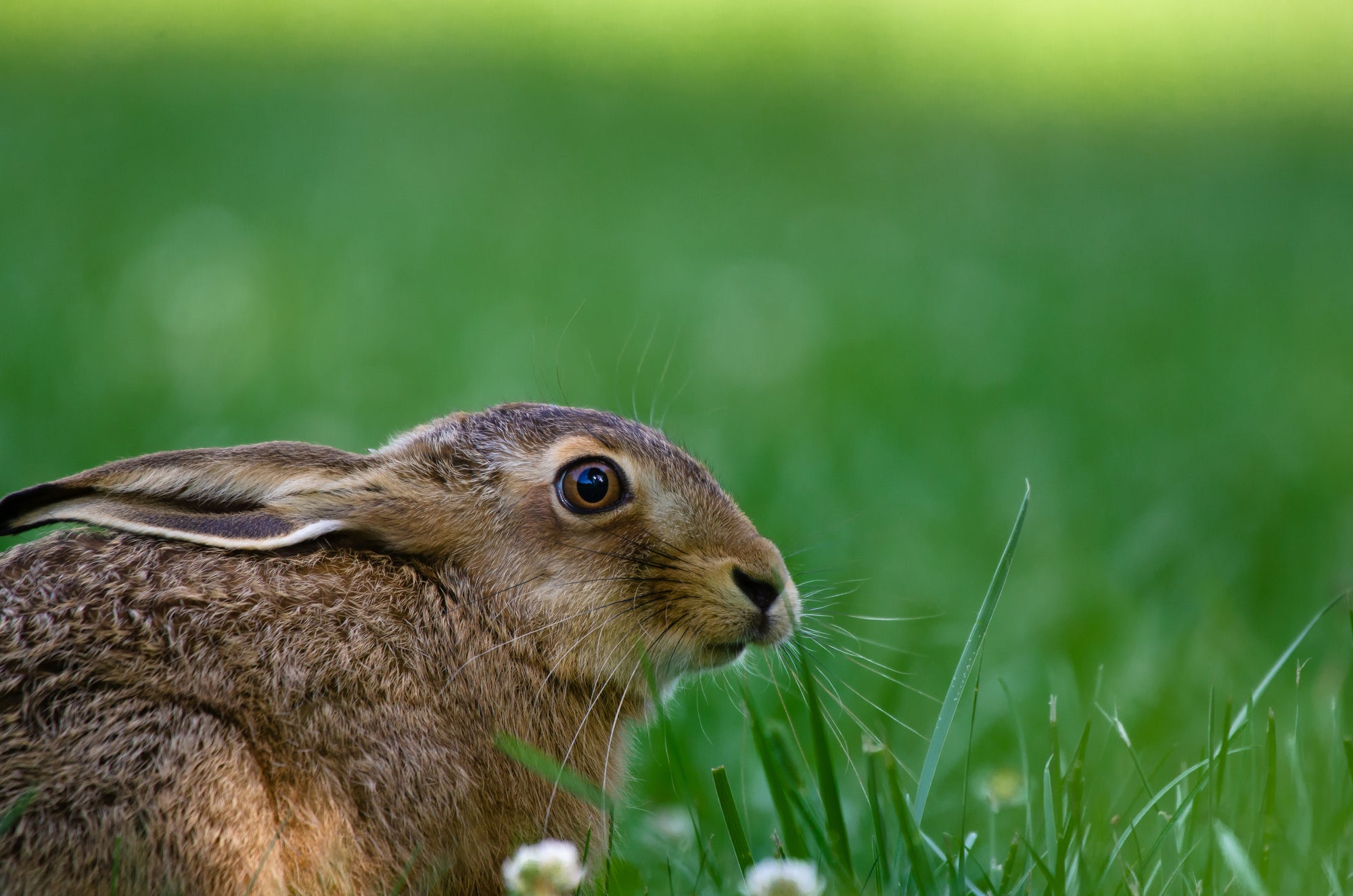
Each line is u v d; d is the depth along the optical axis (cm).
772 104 3111
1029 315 1750
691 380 1469
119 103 2661
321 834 552
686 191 2348
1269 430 1359
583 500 658
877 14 4119
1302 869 614
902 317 1711
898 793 586
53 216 1888
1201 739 816
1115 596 991
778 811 602
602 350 1532
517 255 1889
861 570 1042
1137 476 1255
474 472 663
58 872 495
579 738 655
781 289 1798
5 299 1552
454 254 1867
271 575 596
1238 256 2103
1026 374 1533
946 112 3127
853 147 2752
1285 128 3058
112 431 1255
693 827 682
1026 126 3020
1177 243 2172
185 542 594
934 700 845
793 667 727
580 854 639
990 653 940
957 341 1633
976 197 2434
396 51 3391
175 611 561
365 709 575
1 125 2445
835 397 1434
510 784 619
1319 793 684
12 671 525
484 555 650
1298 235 2227
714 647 680
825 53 3659
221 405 1334
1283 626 1004
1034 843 663
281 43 3397
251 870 527
